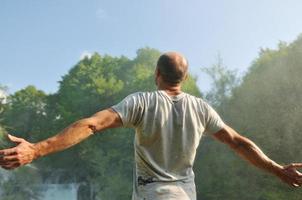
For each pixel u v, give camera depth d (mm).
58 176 69625
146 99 2580
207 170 40938
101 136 58344
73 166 69250
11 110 82500
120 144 54594
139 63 74625
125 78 75938
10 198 53500
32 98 86000
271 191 33031
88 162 64312
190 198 2598
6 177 54500
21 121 83938
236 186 36219
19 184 55000
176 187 2576
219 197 38562
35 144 2221
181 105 2654
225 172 38688
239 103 39906
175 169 2615
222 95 44094
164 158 2590
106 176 52594
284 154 33875
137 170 2633
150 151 2588
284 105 35156
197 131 2670
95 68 77750
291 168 2850
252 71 45906
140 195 2578
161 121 2566
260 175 34688
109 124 2455
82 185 67688
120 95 65812
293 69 36594
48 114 83875
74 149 68625
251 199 35344
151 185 2561
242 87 41531
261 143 35281
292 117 33969
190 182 2635
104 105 70125
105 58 78875
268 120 35594
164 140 2578
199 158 42594
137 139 2611
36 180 60094
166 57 2727
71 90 75688
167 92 2705
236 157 37219
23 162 2168
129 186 48688
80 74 77250
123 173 52000
